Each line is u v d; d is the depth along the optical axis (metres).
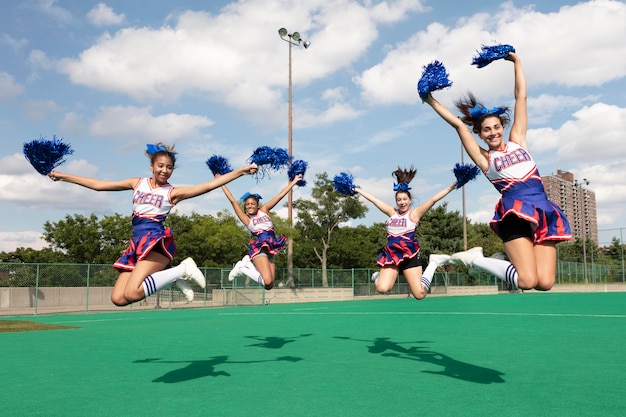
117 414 4.68
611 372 6.59
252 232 9.29
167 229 5.56
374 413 4.64
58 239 36.53
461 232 55.97
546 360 7.57
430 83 5.17
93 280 23.92
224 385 5.91
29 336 11.42
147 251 5.29
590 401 5.05
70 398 5.32
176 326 13.92
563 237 4.99
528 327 12.67
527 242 5.09
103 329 13.09
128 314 19.94
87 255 36.12
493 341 9.88
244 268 9.11
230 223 31.84
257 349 8.98
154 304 25.62
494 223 5.30
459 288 41.22
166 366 7.26
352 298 33.97
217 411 4.75
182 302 27.17
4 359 8.02
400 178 8.00
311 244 51.31
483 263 5.60
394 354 8.27
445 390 5.57
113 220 37.34
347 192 8.32
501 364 7.23
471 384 5.89
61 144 5.68
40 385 6.00
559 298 30.80
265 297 28.52
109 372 6.81
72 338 10.99
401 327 13.12
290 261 31.22
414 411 4.70
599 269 45.91
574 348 8.83
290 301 29.89
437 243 55.34
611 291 43.50
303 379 6.23
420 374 6.51
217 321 15.77
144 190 5.55
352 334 11.49
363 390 5.60
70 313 20.66
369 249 58.44
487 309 20.67
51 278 22.75
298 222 47.50
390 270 7.79
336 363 7.40
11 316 19.08
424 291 7.21
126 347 9.41
